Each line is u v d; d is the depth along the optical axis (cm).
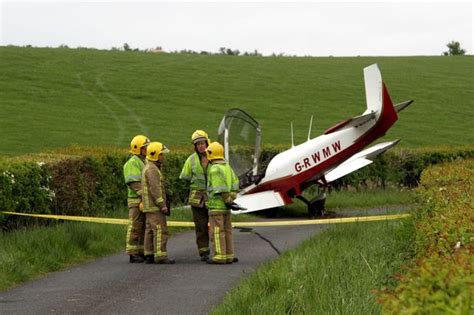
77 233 1953
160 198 1766
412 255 1289
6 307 1301
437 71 9075
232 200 1770
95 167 2562
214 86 7969
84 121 6109
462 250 759
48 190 2220
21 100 6738
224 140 2667
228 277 1588
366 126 3027
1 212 1997
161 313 1250
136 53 9794
